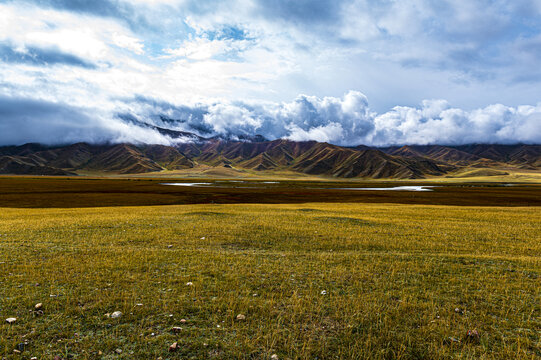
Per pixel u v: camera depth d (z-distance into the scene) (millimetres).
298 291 11773
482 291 12180
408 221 34562
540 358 7699
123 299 10586
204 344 7988
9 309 9594
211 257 16812
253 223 30656
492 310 10438
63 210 46875
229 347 7914
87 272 13500
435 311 10172
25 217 35812
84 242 20578
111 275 13133
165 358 7406
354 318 9555
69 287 11609
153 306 10062
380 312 10070
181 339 8195
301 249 20438
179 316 9484
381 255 18047
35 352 7504
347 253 18734
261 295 11219
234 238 23188
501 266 16000
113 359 7328
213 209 47094
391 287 12461
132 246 19828
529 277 14125
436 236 25641
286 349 7875
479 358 7711
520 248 21656
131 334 8391
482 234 26844
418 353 7898
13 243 19516
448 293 11945
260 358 7516
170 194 100188
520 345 8250
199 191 117938
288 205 60281
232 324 9000
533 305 10883
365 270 14781
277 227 28312
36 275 12844
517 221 35688
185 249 19312
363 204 67062
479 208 54000
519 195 112125
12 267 13922
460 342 8375
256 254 18000
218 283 12477
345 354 7754
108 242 20875
